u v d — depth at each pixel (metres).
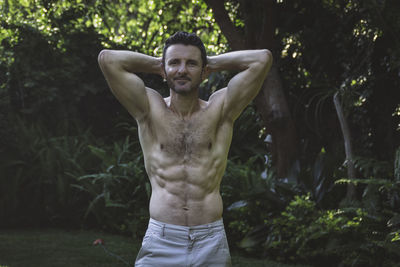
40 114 8.06
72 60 8.13
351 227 4.38
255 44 6.16
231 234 5.55
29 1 8.98
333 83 6.60
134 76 2.15
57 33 8.30
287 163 5.89
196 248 2.04
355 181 4.34
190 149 2.12
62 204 6.81
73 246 5.41
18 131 7.23
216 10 6.14
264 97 6.02
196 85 2.07
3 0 8.75
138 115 2.19
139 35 11.26
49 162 6.88
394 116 5.59
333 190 5.19
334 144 6.61
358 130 6.16
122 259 4.80
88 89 8.31
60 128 7.93
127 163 7.06
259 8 6.16
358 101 5.54
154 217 2.10
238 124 7.94
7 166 6.78
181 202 2.08
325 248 4.63
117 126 8.58
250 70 2.12
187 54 2.04
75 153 7.22
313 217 4.79
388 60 5.48
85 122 8.66
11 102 7.92
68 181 6.91
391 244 3.91
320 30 6.57
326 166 5.29
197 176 2.10
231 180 6.05
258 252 5.14
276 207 5.27
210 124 2.14
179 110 2.15
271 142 6.14
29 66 7.77
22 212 6.95
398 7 4.93
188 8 10.15
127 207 6.35
